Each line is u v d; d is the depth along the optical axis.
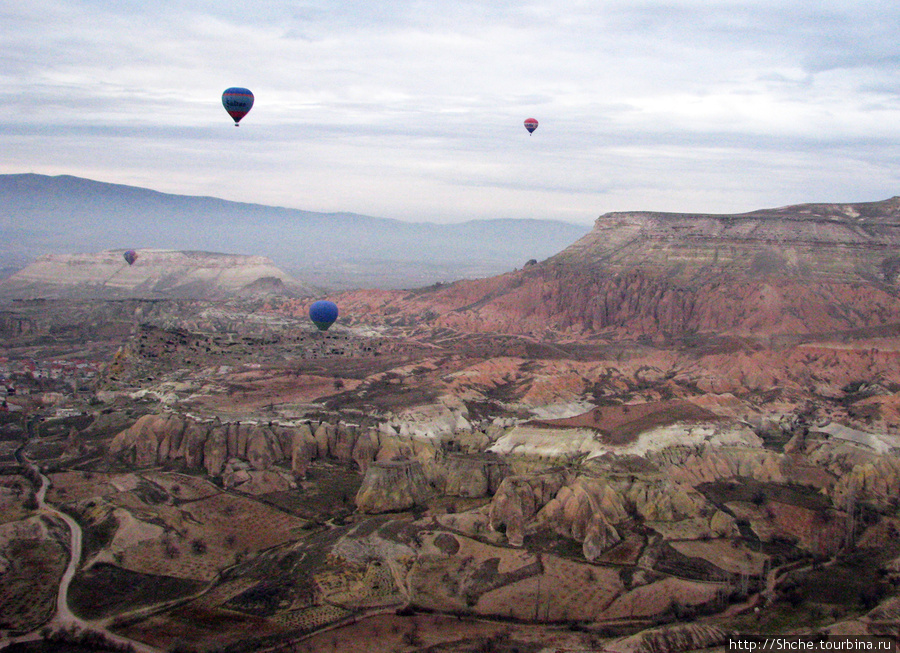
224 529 153.88
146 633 118.06
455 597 127.12
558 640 115.50
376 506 159.62
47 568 134.12
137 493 161.12
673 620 122.38
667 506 151.62
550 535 142.38
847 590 132.50
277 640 115.94
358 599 126.25
